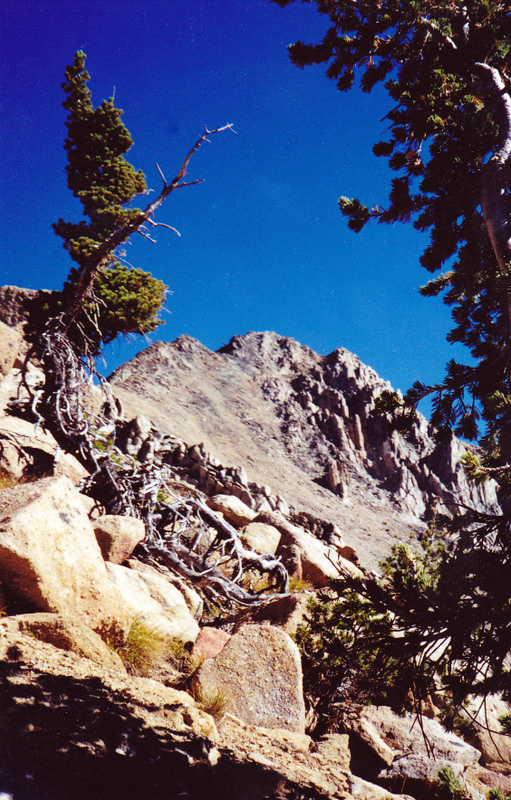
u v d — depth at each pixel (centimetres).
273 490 10356
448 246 861
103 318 1938
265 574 1711
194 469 3569
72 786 408
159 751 490
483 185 792
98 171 2242
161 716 562
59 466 1639
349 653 724
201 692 710
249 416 13738
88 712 503
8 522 734
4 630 637
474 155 855
